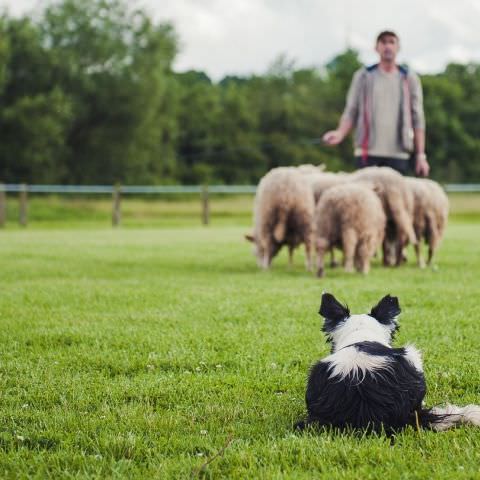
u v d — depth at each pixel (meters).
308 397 4.03
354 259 12.33
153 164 64.25
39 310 8.08
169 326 7.19
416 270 12.43
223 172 69.69
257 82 79.06
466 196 56.94
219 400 4.79
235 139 70.56
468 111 79.62
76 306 8.36
